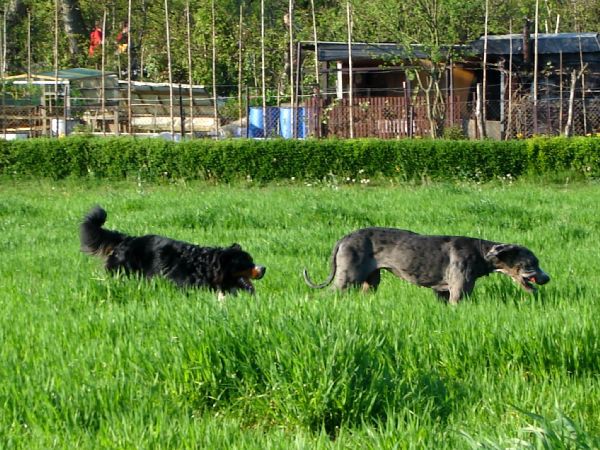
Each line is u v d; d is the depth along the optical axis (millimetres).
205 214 18469
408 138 34375
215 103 37250
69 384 6508
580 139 31406
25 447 5559
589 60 38594
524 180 31297
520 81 38438
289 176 31750
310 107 36781
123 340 7586
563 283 11547
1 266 13352
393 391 6441
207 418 6195
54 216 20875
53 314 9172
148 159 32125
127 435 5613
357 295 10133
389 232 10852
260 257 13953
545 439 4988
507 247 10492
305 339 6746
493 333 7680
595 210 20531
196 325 7301
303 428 6242
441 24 36656
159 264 11016
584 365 7402
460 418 6234
